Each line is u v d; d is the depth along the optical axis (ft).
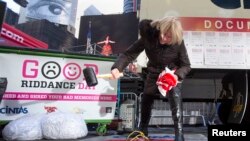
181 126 7.07
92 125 11.27
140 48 7.99
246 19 10.30
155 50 7.57
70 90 10.18
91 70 7.38
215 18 10.23
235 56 10.10
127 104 11.07
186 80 12.71
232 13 10.30
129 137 8.33
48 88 9.92
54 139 8.64
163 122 14.21
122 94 12.55
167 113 14.25
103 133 10.20
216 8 10.29
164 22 7.04
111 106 10.65
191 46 10.01
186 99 13.15
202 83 12.70
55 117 8.79
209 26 10.18
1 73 9.30
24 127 8.47
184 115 14.23
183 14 10.18
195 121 14.49
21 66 9.61
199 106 14.44
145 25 7.45
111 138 9.14
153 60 7.88
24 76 9.63
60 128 8.58
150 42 7.50
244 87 10.62
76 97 10.22
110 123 10.93
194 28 10.11
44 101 9.83
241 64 10.07
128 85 13.58
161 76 6.55
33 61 9.78
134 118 10.92
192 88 12.74
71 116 9.09
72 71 10.27
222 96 12.57
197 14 10.19
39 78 9.83
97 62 10.59
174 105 7.16
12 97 9.43
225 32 10.19
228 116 12.01
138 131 8.22
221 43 10.12
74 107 10.16
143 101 8.32
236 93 11.10
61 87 10.08
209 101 13.62
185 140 8.51
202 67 9.99
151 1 10.28
